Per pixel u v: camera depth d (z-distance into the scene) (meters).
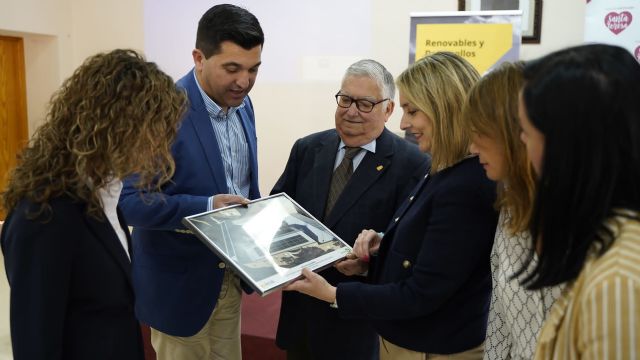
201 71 1.75
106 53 1.12
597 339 0.69
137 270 1.83
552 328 0.82
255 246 1.47
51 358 1.04
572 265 0.76
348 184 1.82
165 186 1.70
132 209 1.60
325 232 1.67
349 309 1.37
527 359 1.05
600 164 0.70
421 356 1.38
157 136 1.08
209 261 1.76
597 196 0.71
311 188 1.91
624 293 0.67
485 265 1.29
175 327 1.77
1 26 3.99
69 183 1.04
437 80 1.28
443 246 1.24
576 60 0.73
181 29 4.32
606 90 0.69
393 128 4.04
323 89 4.14
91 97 1.04
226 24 1.63
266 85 4.25
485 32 3.36
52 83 4.62
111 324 1.16
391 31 3.93
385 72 1.77
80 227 1.07
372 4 3.94
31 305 1.01
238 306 2.00
